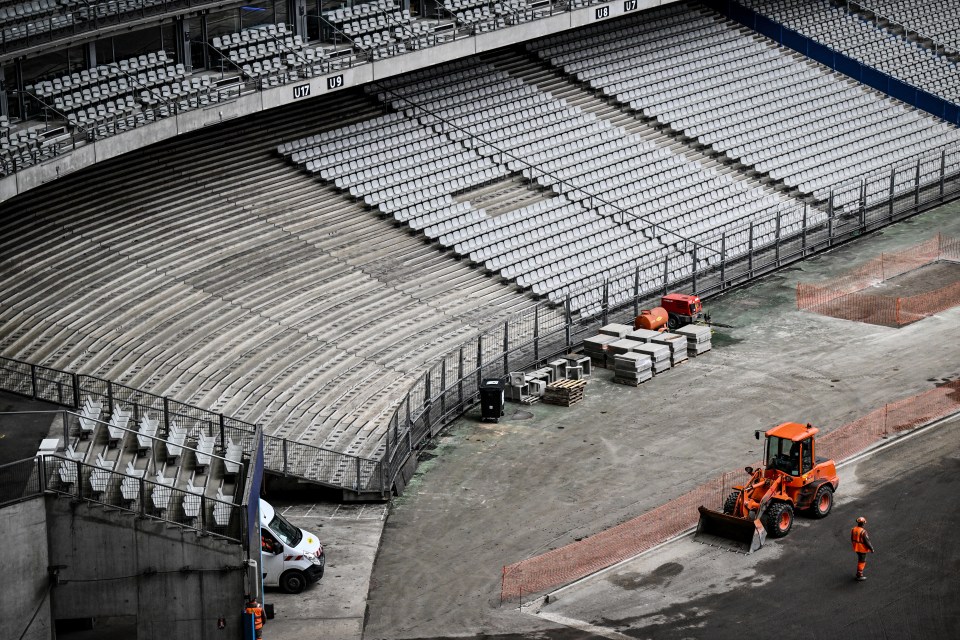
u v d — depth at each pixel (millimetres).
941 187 77938
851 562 43250
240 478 41500
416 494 48750
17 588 37062
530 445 52406
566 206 70312
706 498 47625
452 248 65625
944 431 52312
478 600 41688
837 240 73562
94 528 37656
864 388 56438
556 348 60812
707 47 86250
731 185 75312
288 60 66750
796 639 39031
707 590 41906
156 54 63156
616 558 43906
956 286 67188
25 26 55469
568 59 81000
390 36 71688
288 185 66000
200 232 60938
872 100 85562
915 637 39000
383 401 53531
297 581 42125
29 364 44875
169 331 54031
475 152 71812
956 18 95125
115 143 55156
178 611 38219
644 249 68938
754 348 61156
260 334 55750
